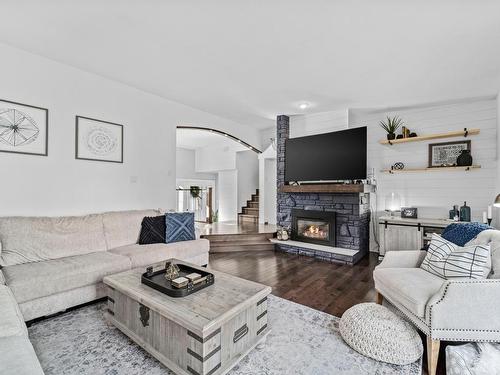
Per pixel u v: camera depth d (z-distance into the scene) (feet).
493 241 6.80
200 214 30.30
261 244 16.55
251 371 5.55
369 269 12.56
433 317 5.58
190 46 8.84
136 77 11.45
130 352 6.16
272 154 20.63
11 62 9.09
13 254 8.06
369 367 5.68
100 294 8.48
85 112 10.96
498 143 11.94
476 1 6.40
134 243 11.21
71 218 9.91
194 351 5.02
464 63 9.60
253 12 7.02
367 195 15.72
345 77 10.99
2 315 4.85
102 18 7.45
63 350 6.20
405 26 7.48
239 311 5.58
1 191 8.93
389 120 14.83
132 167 12.61
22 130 9.34
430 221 12.78
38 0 6.74
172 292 5.98
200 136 23.65
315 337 6.79
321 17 7.18
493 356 5.51
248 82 11.70
